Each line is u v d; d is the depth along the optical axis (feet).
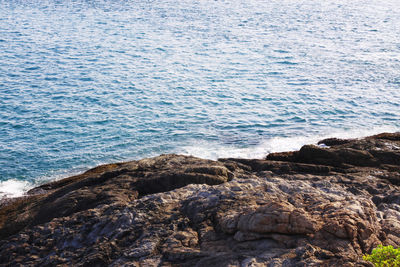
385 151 79.97
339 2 347.97
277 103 129.18
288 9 306.14
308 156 81.71
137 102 128.16
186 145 102.01
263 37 214.07
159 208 52.49
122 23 237.66
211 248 40.68
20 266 45.85
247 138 105.60
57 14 256.93
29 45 185.26
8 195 80.18
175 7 297.74
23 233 52.47
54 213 61.26
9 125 110.22
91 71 155.12
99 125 111.86
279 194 52.29
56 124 111.65
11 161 92.94
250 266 34.99
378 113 122.31
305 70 162.09
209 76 153.28
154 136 106.52
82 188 68.23
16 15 248.52
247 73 157.58
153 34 213.25
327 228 38.22
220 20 255.29
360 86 144.56
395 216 46.65
